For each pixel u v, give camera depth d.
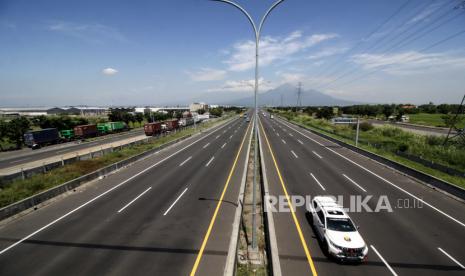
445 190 22.12
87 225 16.33
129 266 12.14
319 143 48.44
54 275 11.54
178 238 14.63
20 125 54.31
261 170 28.08
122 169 30.83
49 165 28.92
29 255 13.13
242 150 41.84
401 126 85.00
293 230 15.50
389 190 22.47
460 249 13.54
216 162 33.53
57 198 21.36
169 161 34.72
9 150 51.16
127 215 17.70
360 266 12.18
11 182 23.80
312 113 136.88
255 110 15.33
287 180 25.27
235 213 17.84
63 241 14.44
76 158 33.09
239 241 14.46
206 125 90.50
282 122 100.38
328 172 28.20
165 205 19.36
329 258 12.77
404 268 12.04
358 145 44.06
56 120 68.62
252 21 14.57
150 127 66.56
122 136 70.56
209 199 20.50
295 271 11.81
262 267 12.24
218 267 12.09
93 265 12.25
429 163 29.62
